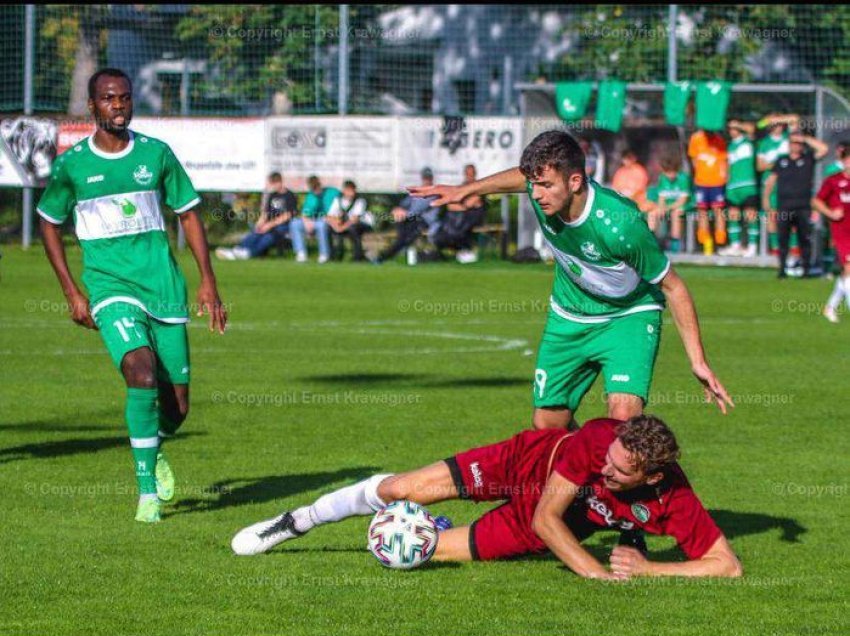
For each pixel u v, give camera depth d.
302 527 18.83
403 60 90.75
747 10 84.75
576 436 17.45
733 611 16.23
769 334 48.66
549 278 69.25
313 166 77.19
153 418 21.25
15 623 15.62
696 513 17.64
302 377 37.91
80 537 19.95
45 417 30.97
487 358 42.34
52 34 84.88
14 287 62.75
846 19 83.81
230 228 84.62
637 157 76.75
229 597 16.75
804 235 69.25
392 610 16.19
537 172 18.64
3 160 78.31
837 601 16.75
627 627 15.55
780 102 77.56
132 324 21.59
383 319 53.28
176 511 21.89
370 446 27.55
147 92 88.56
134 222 22.17
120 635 15.20
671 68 77.00
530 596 16.84
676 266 74.94
